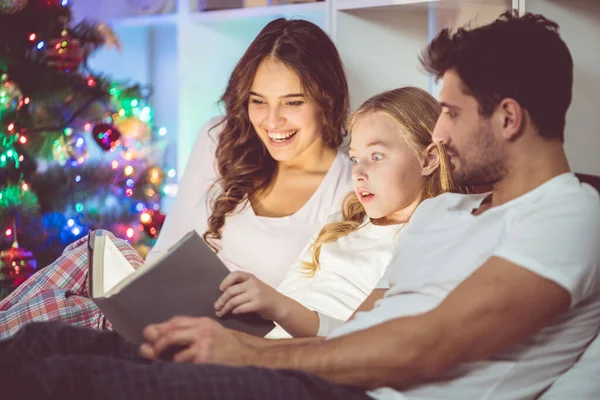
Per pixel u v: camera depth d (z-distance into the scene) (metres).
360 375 1.42
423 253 1.56
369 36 2.89
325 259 2.05
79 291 2.24
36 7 3.39
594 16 2.47
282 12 3.16
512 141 1.45
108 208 3.68
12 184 3.41
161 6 4.05
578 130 2.47
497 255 1.39
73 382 1.35
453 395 1.44
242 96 2.40
